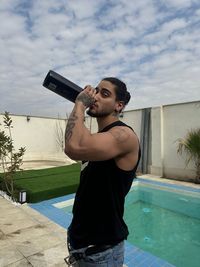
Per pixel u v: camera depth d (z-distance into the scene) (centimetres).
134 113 1175
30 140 1461
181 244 475
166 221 597
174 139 992
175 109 993
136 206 709
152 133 1062
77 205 134
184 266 392
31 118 1468
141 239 497
